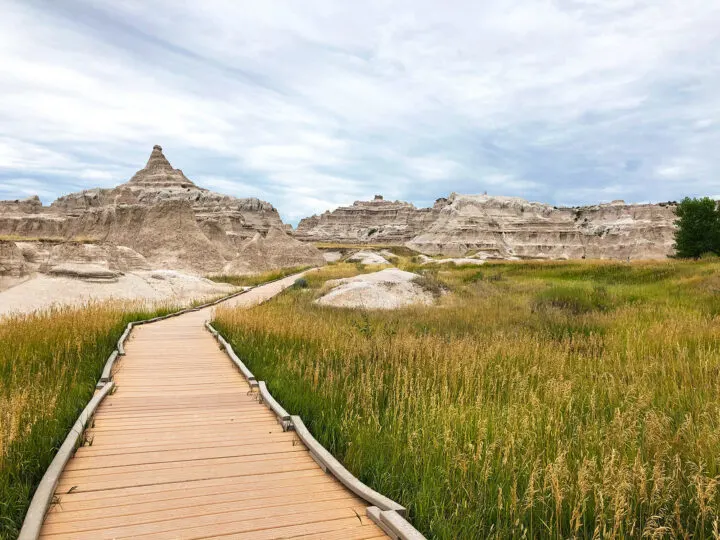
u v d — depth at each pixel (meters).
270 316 15.55
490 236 147.88
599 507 4.15
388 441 5.74
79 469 5.08
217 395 8.35
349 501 4.55
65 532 3.81
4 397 6.33
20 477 4.72
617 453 4.77
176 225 55.41
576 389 7.88
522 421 5.59
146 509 4.24
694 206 49.81
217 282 45.38
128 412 7.23
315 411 7.07
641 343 11.16
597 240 153.50
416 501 4.44
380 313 19.33
